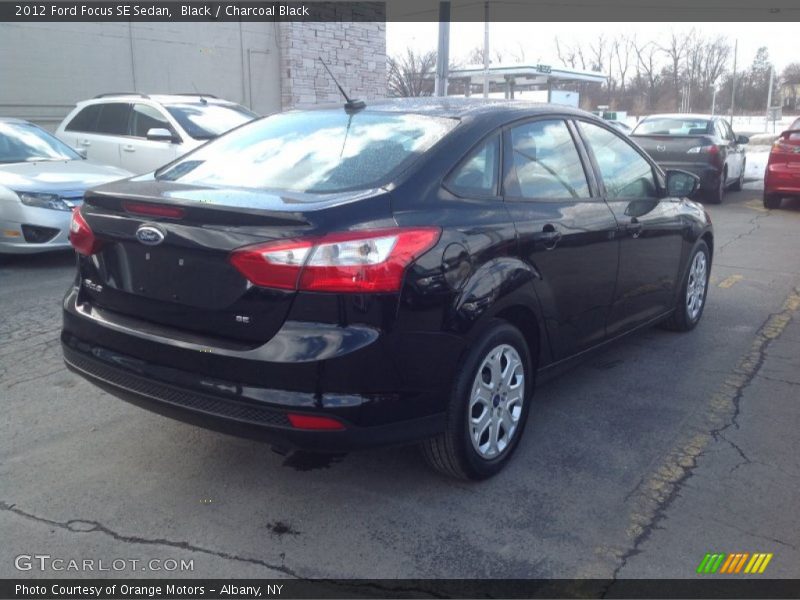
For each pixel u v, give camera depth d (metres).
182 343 3.28
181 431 4.30
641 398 4.86
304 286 3.05
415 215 3.35
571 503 3.60
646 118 15.41
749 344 5.95
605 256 4.57
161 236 3.31
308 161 3.81
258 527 3.39
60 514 3.46
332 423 3.09
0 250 7.96
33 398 4.72
